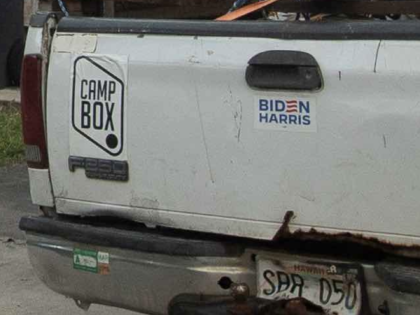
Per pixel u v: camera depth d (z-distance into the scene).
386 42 4.11
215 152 4.54
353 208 4.26
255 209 4.49
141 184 4.77
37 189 5.12
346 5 4.73
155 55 4.62
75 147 4.93
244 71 4.40
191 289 4.66
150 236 4.74
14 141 11.20
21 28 14.05
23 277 7.47
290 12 5.06
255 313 4.44
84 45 4.84
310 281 4.48
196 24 4.55
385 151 4.15
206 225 4.63
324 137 4.27
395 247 4.21
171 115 4.62
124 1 5.83
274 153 4.40
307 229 4.38
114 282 4.90
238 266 4.62
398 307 4.16
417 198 4.12
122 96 4.74
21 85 5.05
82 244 4.95
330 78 4.21
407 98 4.07
